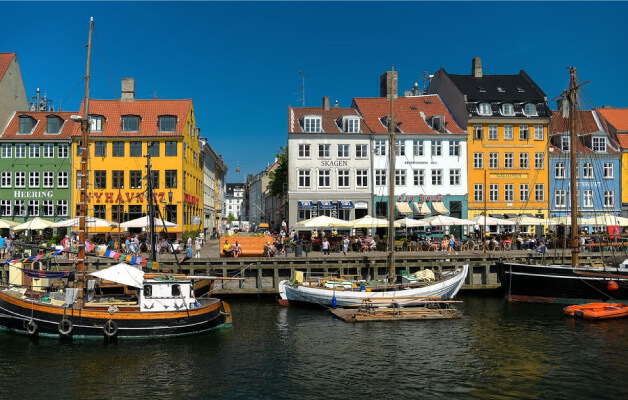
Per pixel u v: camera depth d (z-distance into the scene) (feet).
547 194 165.68
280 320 79.97
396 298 84.53
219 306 75.10
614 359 59.98
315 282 93.97
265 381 53.01
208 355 61.77
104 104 162.09
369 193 159.22
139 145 152.66
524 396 48.85
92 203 150.30
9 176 153.69
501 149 165.17
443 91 181.68
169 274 72.95
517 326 76.02
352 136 159.53
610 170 169.37
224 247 105.91
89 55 71.10
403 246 122.93
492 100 166.61
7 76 161.27
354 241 124.77
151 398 48.62
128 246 107.34
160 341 67.51
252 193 445.37
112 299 74.90
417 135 161.38
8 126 158.61
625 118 181.78
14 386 51.57
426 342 67.26
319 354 62.08
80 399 48.37
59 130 156.35
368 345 65.92
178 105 163.63
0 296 71.26
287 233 155.43
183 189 152.97
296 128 159.63
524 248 131.64
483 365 57.88
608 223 129.59
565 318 81.30
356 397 48.70
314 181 157.89
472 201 163.32
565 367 57.16
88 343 66.18
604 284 89.25
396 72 177.27
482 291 104.94
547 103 169.68
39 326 67.77
